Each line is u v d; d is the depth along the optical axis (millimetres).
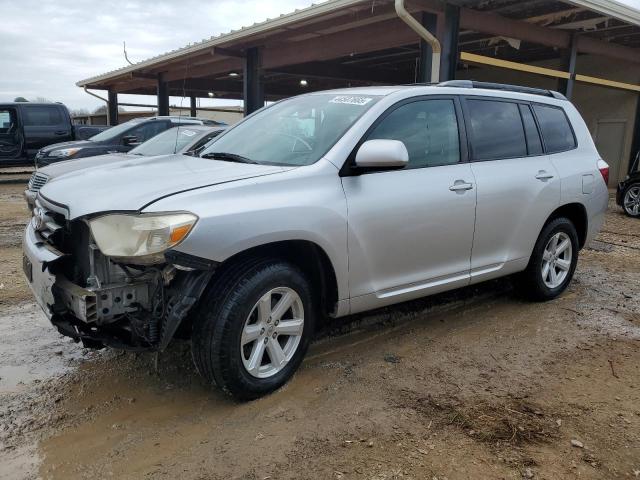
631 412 3186
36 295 3223
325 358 3842
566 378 3600
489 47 14688
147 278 2953
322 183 3355
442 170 3980
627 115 15391
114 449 2797
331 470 2619
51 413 3129
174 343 4074
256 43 12805
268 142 3930
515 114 4719
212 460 2699
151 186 3070
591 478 2596
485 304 5051
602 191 5391
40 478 2574
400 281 3811
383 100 3795
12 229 8297
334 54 11594
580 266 6547
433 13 8945
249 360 3182
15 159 14883
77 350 3965
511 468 2648
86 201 3002
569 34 11031
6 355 3869
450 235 4012
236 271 3082
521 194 4516
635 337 4320
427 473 2602
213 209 2898
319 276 3516
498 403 3252
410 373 3633
